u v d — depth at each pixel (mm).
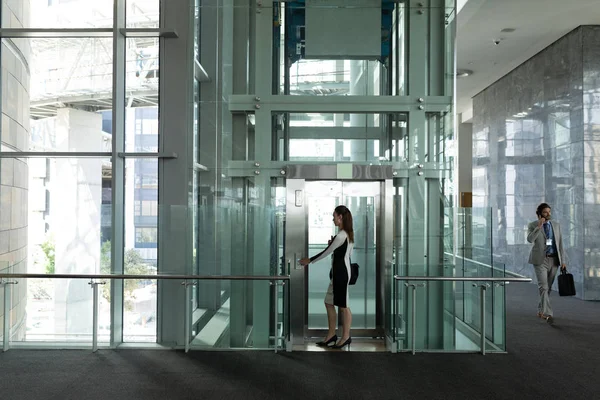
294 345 6613
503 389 4992
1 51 7676
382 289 7227
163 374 5418
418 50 7473
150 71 7422
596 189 11203
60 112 7598
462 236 6703
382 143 7418
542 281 8570
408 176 7289
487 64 14969
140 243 7207
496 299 6461
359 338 7141
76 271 7285
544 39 12695
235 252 7074
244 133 7395
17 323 6645
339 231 6469
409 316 6457
